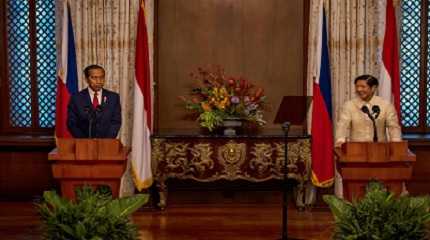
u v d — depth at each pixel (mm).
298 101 6293
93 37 7574
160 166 7379
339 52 7562
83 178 4871
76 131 6195
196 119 7965
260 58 7945
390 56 7102
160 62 7926
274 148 7367
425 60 8031
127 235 3189
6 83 8125
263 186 7844
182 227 6793
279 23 7922
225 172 7379
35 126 8188
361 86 6051
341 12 7531
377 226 3115
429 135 7977
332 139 7332
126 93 7605
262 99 7660
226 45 7930
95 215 3121
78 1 7535
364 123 6113
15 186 7957
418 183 7848
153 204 7660
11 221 7012
